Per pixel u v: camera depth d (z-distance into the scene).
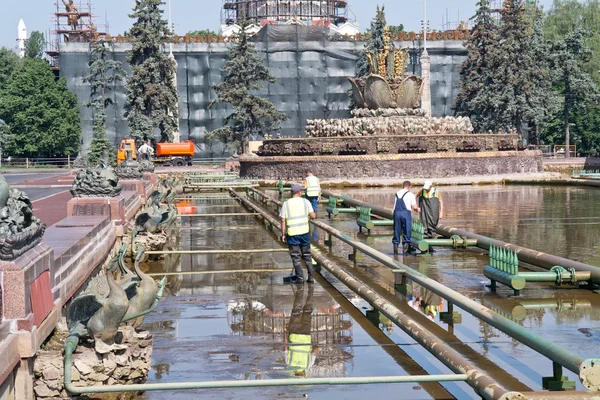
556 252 17.22
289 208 14.43
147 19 81.75
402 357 9.12
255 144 70.12
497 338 9.90
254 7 119.25
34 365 7.73
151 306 9.16
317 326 10.80
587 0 102.69
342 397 7.64
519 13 78.06
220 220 26.73
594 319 10.85
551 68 80.88
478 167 48.06
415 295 12.98
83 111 92.12
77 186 17.70
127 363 7.95
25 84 93.62
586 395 6.64
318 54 89.00
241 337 10.18
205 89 88.75
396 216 17.81
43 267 8.42
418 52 90.88
